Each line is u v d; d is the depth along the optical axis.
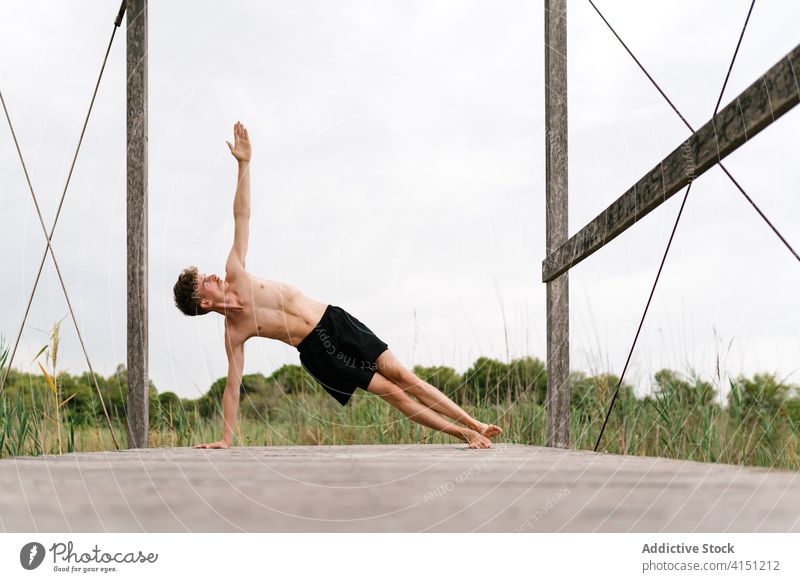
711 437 3.31
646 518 0.92
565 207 3.57
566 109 3.59
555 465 1.84
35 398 3.29
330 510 0.95
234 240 3.12
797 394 3.22
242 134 3.13
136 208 3.24
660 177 2.35
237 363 3.08
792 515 0.95
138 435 3.15
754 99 1.76
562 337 3.52
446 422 3.12
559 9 3.62
